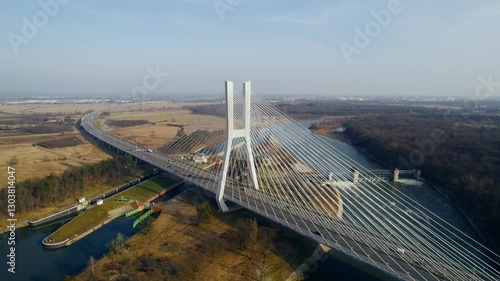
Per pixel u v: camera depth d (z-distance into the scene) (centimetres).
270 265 5300
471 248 6225
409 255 4747
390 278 5144
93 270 5191
